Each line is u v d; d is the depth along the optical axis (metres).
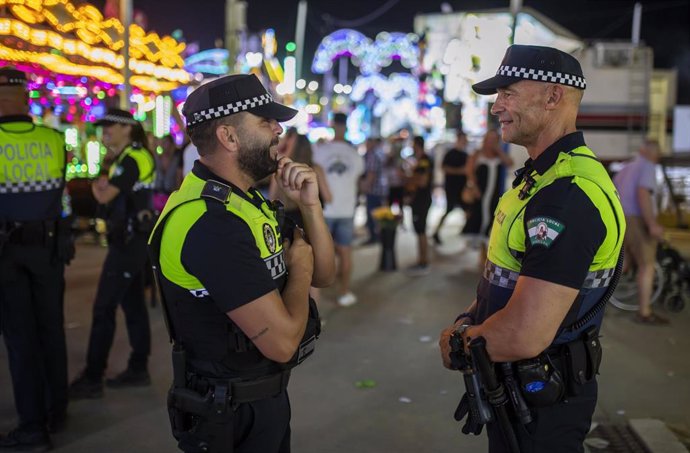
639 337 6.40
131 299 4.93
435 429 4.29
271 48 17.81
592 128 13.21
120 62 10.47
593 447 4.01
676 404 4.69
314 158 7.55
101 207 4.74
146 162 4.79
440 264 10.48
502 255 2.30
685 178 11.72
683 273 7.41
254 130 2.20
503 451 2.31
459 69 8.69
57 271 4.08
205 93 2.19
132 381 4.96
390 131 27.83
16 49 7.85
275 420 2.29
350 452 3.96
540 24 11.17
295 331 2.15
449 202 12.42
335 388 5.00
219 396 2.14
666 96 20.06
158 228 2.15
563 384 2.20
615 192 2.20
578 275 2.04
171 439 4.11
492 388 2.18
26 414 3.88
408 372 5.36
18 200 3.89
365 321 6.94
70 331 6.34
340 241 7.65
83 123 11.18
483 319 2.39
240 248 2.07
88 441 4.07
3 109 3.93
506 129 2.32
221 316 2.14
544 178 2.17
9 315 3.89
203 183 2.17
